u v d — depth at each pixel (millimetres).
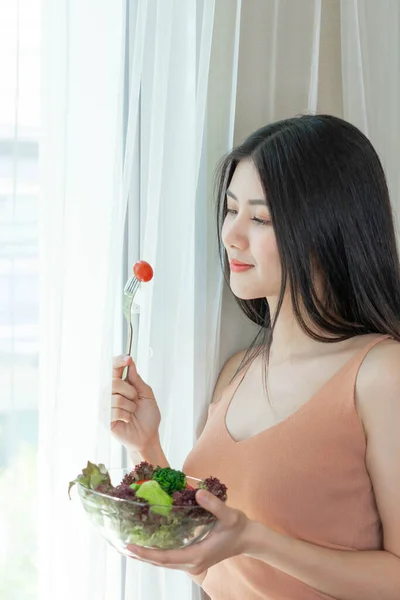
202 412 1634
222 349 1706
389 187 1811
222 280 1647
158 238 1565
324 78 1766
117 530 1161
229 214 1537
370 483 1457
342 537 1446
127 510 1135
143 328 1533
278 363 1562
